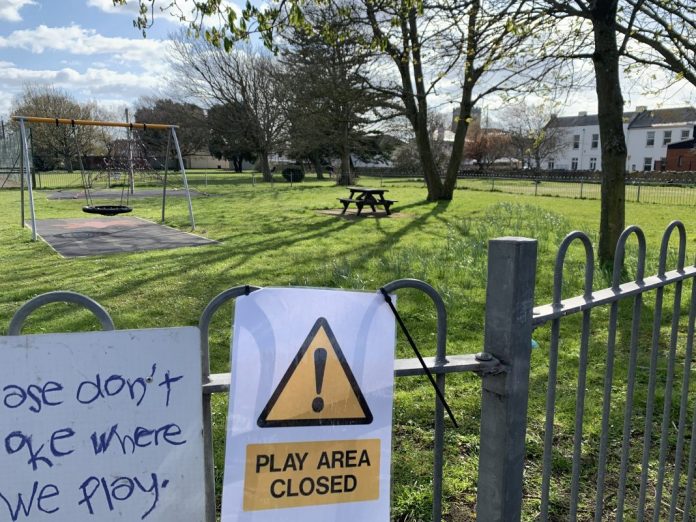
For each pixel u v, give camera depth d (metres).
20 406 1.10
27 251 9.42
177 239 10.83
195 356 1.22
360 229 12.23
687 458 3.03
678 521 2.55
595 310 5.59
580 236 1.68
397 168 51.78
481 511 1.54
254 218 14.66
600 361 4.30
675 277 2.17
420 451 3.02
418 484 2.73
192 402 1.22
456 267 7.43
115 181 34.78
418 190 27.80
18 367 1.10
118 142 26.55
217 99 39.50
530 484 2.75
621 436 3.19
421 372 1.42
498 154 61.72
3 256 8.93
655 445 3.14
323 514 1.34
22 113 46.59
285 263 8.20
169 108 44.66
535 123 57.50
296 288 1.32
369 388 1.38
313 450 1.33
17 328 1.13
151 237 11.14
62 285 6.77
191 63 38.59
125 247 9.85
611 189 7.38
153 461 1.20
